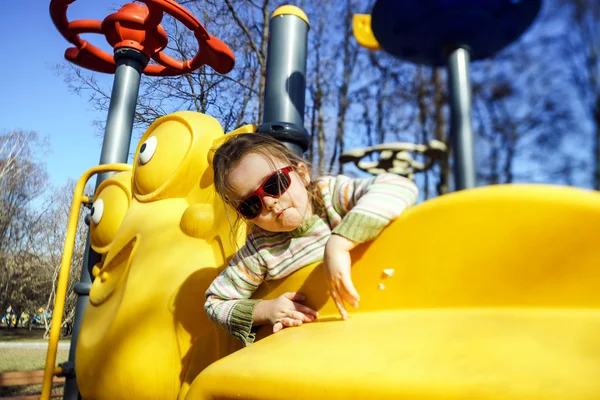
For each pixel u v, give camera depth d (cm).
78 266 337
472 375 41
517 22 96
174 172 151
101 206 184
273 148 100
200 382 65
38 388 371
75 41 300
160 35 264
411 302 71
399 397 43
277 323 89
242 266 106
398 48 113
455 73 100
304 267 96
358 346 57
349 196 97
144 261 138
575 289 56
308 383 51
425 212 72
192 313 121
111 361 126
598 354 40
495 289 62
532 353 43
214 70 287
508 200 63
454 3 95
